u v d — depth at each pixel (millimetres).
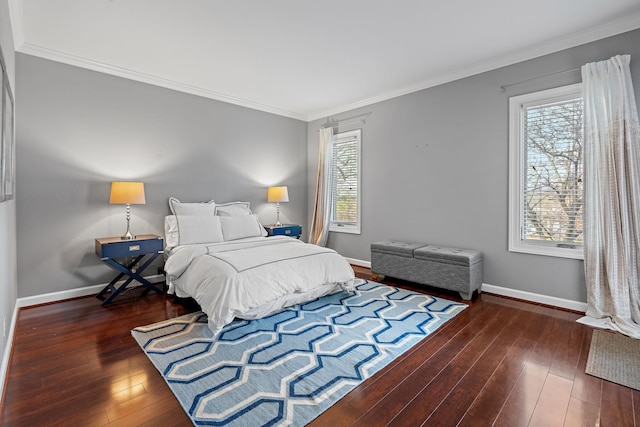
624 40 2682
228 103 4660
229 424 1500
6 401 1655
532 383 1843
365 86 4203
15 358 2100
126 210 3699
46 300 3199
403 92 4285
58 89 3250
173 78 3957
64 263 3314
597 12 2537
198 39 2980
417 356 2154
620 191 2586
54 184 3242
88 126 3441
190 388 1772
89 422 1510
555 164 3117
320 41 3023
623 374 1924
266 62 3482
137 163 3807
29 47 3051
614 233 2621
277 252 3127
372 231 4727
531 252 3232
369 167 4734
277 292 2691
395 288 3738
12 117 2289
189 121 4250
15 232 2898
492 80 3467
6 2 2113
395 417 1560
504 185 3412
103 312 2949
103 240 3352
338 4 2441
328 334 2480
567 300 3035
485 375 1927
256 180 5043
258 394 1726
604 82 2686
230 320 2449
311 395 1722
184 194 4227
